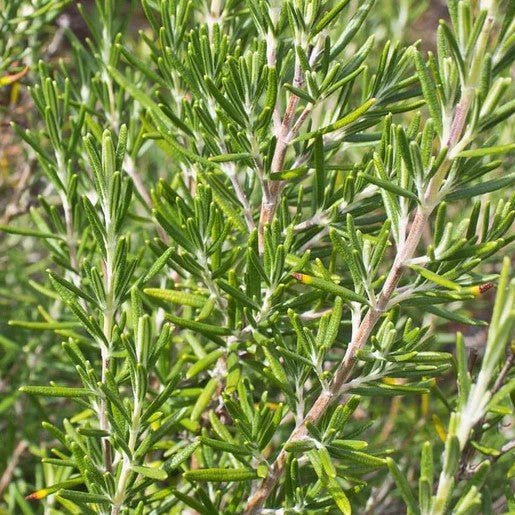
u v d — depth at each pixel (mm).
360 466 747
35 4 892
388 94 752
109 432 716
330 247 774
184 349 840
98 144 831
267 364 780
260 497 734
